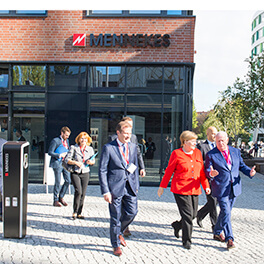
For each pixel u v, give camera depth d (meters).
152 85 12.15
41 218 7.18
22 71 12.39
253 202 9.74
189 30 12.04
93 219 7.20
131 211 5.51
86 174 7.27
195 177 5.55
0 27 12.36
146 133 12.16
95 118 12.29
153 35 12.05
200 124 73.25
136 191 5.56
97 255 5.09
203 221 7.30
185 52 12.05
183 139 5.69
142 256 5.09
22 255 5.00
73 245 5.52
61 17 12.25
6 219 5.76
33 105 12.39
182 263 4.84
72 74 12.30
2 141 6.62
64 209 8.06
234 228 6.82
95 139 12.29
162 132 12.12
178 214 7.85
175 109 12.13
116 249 5.13
